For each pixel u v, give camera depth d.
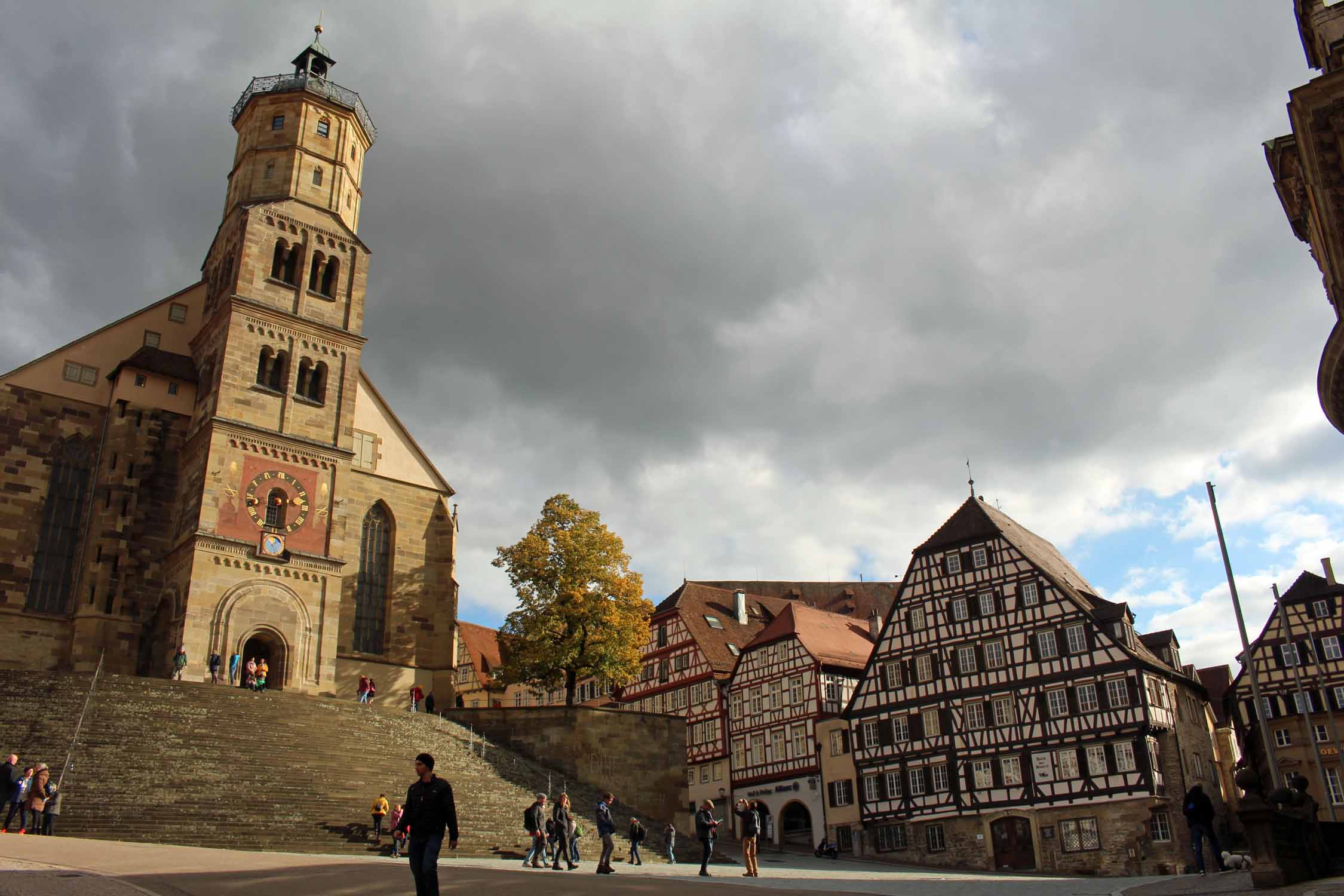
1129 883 25.23
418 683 54.88
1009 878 35.16
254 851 24.92
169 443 50.72
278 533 48.00
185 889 14.10
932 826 54.28
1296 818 17.72
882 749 57.44
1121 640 51.38
